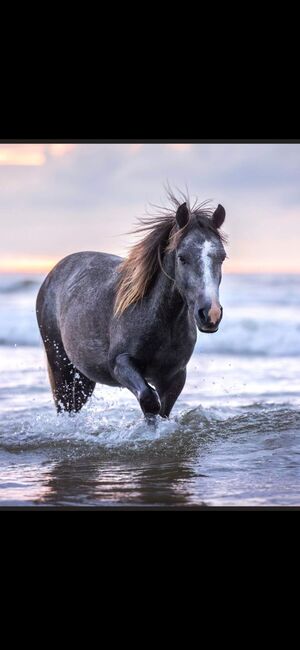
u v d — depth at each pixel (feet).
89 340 33.94
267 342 88.99
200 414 38.93
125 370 30.58
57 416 39.42
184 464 30.37
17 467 30.78
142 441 33.09
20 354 84.17
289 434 35.04
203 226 28.14
